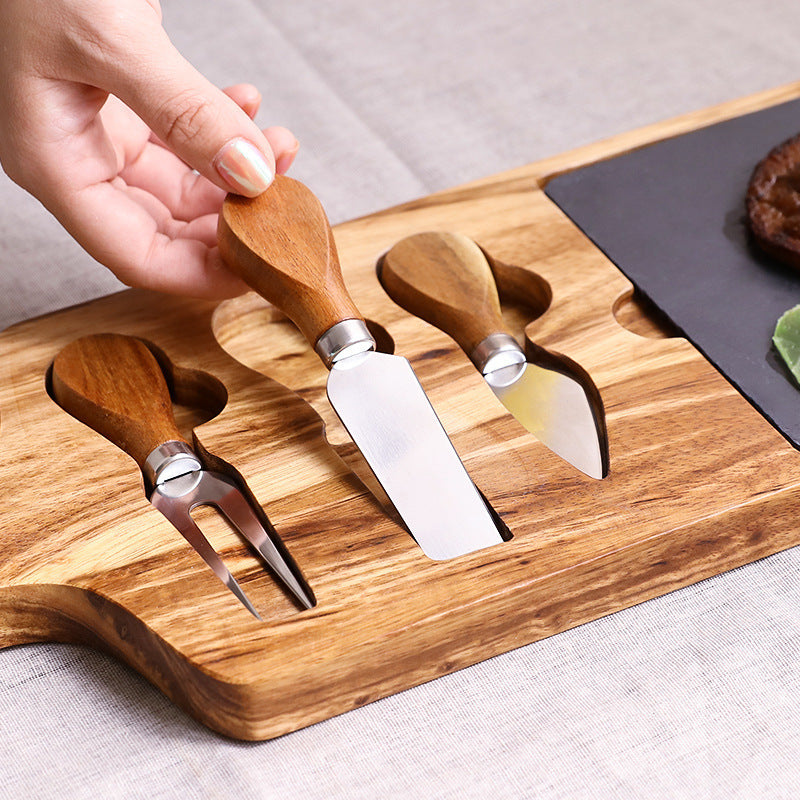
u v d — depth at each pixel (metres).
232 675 0.75
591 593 0.78
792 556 0.80
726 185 0.90
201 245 0.84
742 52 1.04
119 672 0.78
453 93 1.03
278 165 0.87
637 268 0.86
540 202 0.89
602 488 0.79
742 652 0.78
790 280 0.86
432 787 0.75
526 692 0.77
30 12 0.79
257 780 0.75
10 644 0.79
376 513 0.79
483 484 0.79
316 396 0.84
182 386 0.85
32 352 0.85
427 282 0.85
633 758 0.75
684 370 0.82
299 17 1.08
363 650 0.75
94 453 0.81
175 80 0.79
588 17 1.07
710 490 0.79
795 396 0.81
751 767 0.75
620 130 1.00
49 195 0.83
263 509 0.79
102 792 0.75
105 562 0.78
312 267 0.80
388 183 0.98
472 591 0.77
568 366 0.83
